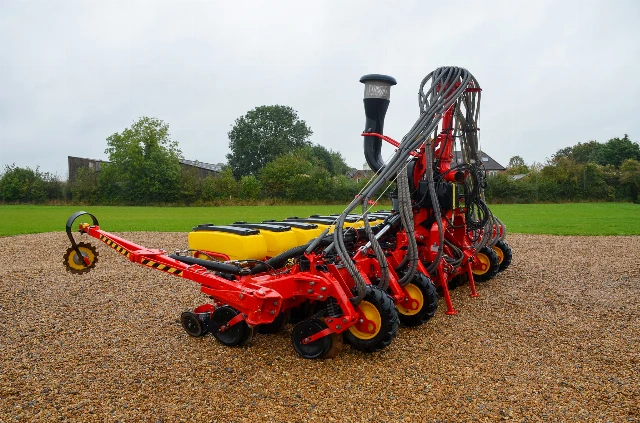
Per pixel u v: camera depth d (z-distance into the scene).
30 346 5.38
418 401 4.10
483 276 8.37
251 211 31.22
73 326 6.05
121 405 4.02
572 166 41.38
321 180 40.19
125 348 5.30
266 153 68.62
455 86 6.40
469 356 5.08
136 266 9.78
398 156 5.61
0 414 3.87
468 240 7.48
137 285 8.14
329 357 4.99
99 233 5.99
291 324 6.07
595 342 5.48
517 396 4.18
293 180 40.53
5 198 41.84
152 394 4.21
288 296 5.09
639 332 5.82
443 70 6.28
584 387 4.34
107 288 7.95
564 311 6.73
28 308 6.84
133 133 41.22
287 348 5.29
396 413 3.90
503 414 3.88
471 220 7.07
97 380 4.50
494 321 6.29
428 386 4.38
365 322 5.01
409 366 4.82
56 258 11.04
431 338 5.64
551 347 5.34
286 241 6.20
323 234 5.34
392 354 5.14
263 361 4.93
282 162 43.66
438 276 6.91
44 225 19.89
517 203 39.22
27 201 41.97
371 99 6.86
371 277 5.82
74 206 39.34
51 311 6.69
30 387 4.35
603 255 11.48
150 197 41.22
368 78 6.83
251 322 4.78
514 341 5.54
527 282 8.53
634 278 8.83
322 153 72.69
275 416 3.85
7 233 16.30
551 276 9.04
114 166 41.69
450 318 6.42
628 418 3.80
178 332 5.81
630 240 14.37
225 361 4.93
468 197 6.93
